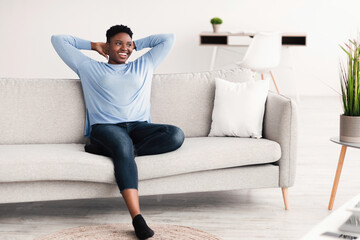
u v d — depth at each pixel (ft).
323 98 22.27
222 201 9.29
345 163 11.89
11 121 9.10
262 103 9.24
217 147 8.39
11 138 9.06
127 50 9.37
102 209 8.88
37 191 7.86
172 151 8.31
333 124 16.55
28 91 9.27
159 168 8.05
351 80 8.18
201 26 23.04
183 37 23.18
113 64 9.46
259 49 17.48
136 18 23.18
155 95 9.76
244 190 9.96
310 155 12.65
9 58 23.59
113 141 8.06
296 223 8.10
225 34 20.62
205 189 8.48
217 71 10.23
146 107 9.26
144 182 8.20
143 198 9.52
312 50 22.86
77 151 8.27
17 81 9.34
